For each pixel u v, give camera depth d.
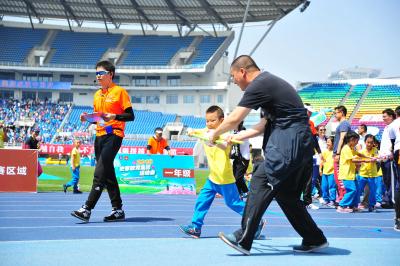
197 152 41.75
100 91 6.89
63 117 47.59
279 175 4.12
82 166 32.69
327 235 5.89
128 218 7.34
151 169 13.88
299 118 4.18
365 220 8.02
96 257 4.00
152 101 53.06
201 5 46.44
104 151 6.68
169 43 53.94
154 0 46.75
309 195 10.05
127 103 6.75
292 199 4.41
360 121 40.81
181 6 47.31
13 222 6.54
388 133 9.25
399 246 4.97
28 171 12.83
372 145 10.30
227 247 4.70
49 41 53.50
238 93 52.03
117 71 51.56
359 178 10.12
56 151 36.84
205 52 51.88
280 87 4.20
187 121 49.31
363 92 43.59
